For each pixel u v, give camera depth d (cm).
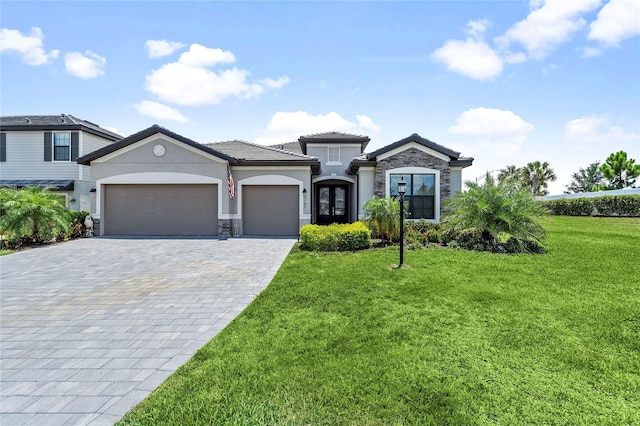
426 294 659
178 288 745
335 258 1035
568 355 411
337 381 354
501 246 1134
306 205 1688
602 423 288
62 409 316
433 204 1619
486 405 313
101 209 1644
